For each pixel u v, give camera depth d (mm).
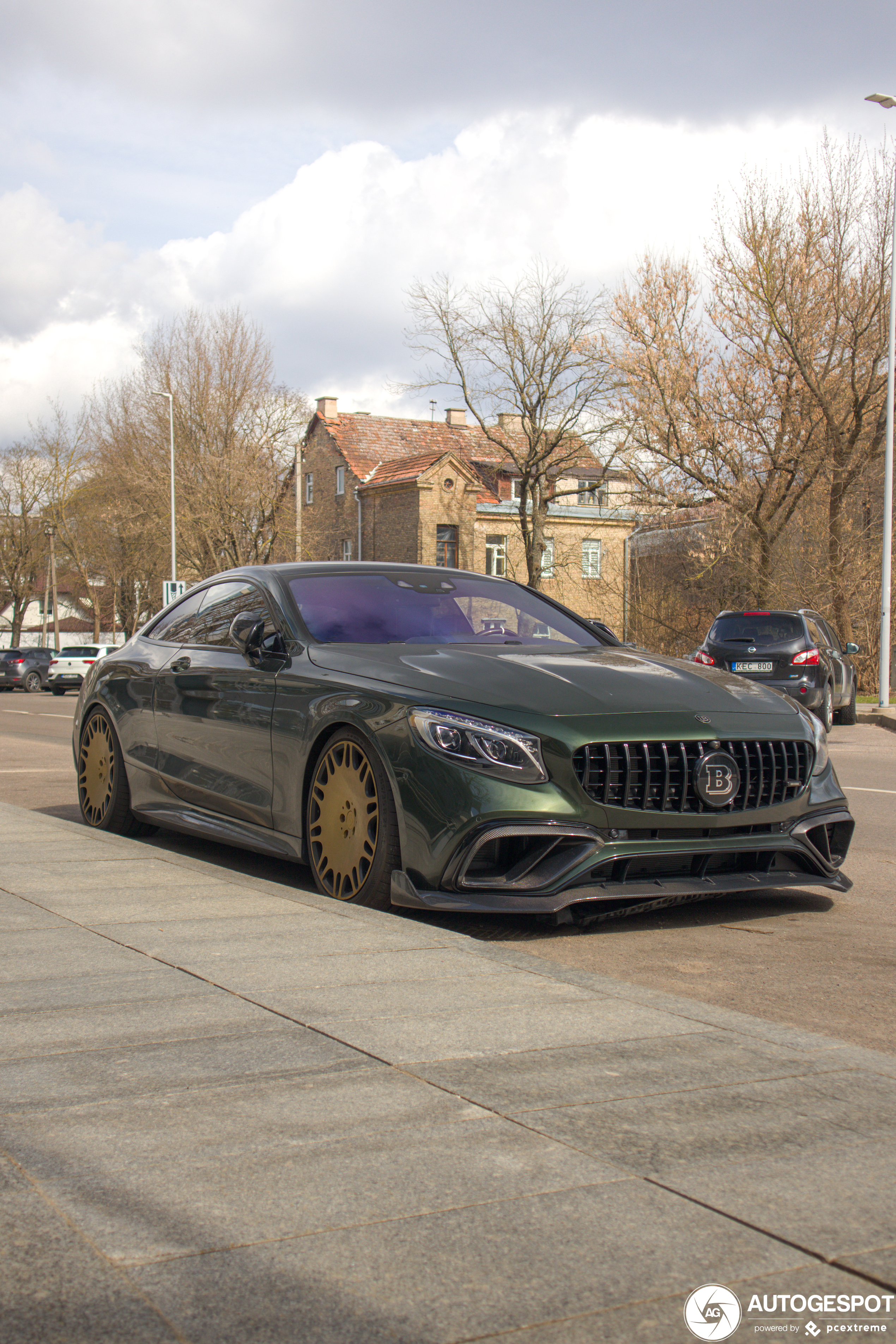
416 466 45125
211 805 5207
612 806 3994
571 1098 2172
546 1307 1493
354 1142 1954
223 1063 2332
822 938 4168
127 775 5957
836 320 25625
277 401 40781
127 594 54969
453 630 5129
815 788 4500
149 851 4883
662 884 4059
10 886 4148
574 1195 1778
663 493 27703
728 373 27031
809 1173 1879
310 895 4043
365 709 4230
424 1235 1654
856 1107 2170
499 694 4125
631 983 3529
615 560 47156
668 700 4309
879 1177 1869
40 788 8648
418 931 3512
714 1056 2441
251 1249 1610
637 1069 2348
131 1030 2529
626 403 28031
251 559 41625
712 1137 2010
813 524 26922
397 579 5484
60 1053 2379
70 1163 1865
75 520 57562
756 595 27938
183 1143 1940
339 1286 1528
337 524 48875
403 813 4012
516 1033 2557
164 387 41125
